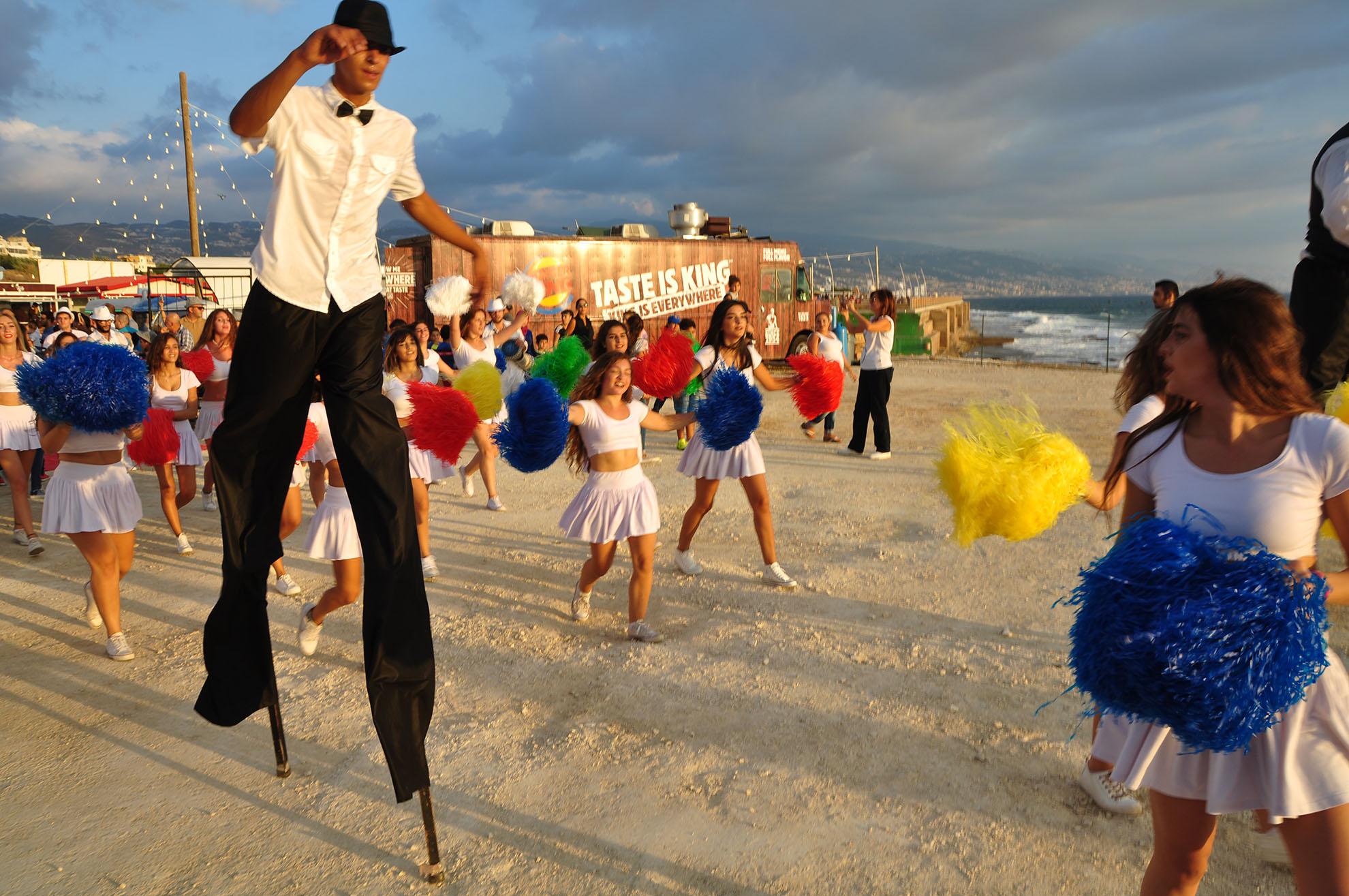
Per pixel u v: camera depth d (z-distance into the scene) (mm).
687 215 22406
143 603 5859
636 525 4844
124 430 4734
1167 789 2057
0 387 7016
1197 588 1815
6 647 5105
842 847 3059
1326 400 3613
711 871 2945
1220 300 1981
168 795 3492
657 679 4477
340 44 2398
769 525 5809
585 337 13133
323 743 3906
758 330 22875
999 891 2814
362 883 2914
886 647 4832
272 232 2662
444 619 5430
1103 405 14477
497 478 9898
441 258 18516
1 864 3043
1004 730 3865
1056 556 6457
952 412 14406
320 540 4516
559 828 3209
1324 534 2518
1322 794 1896
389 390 5770
